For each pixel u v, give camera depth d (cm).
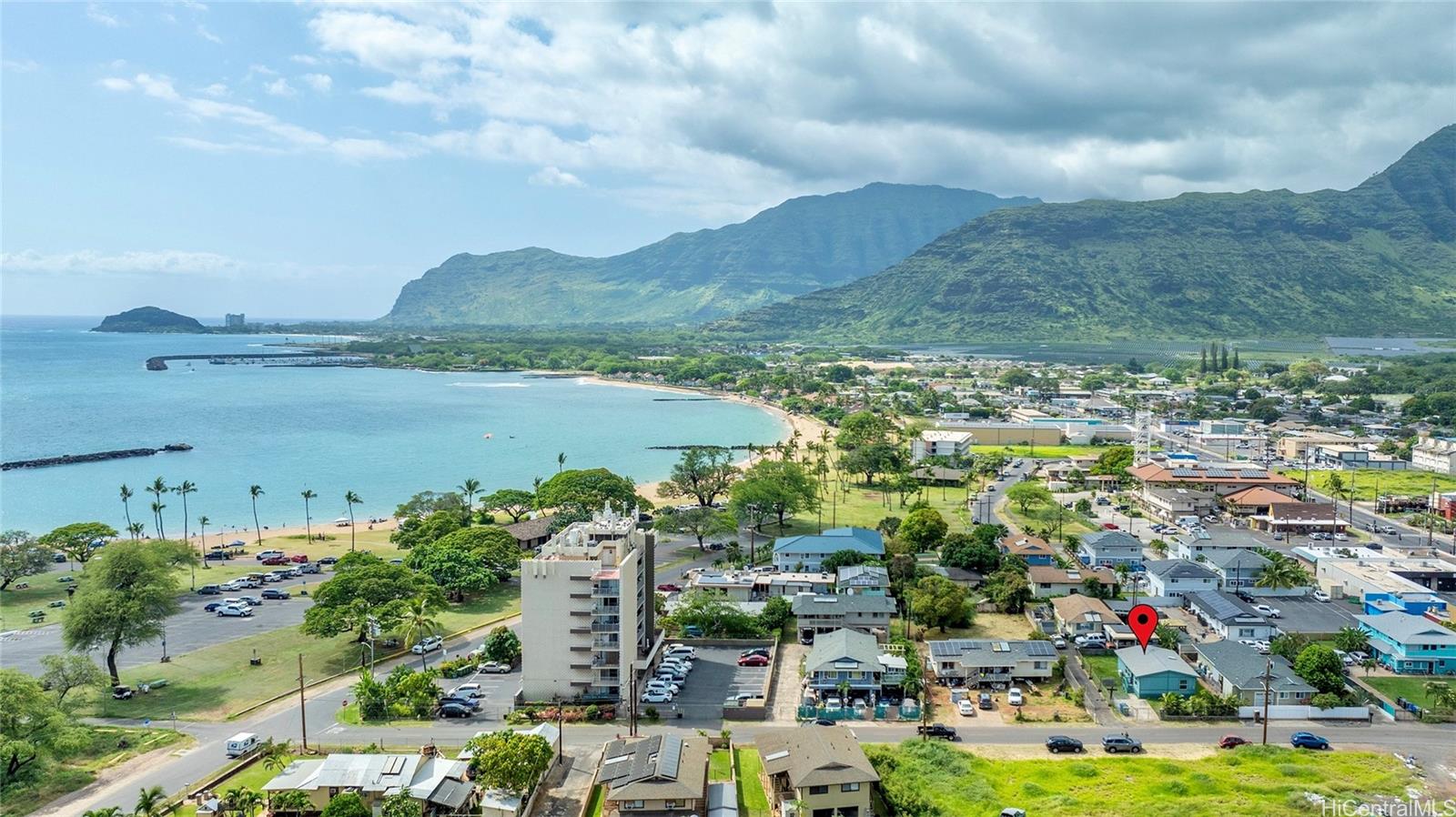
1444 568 19550
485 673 14775
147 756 11800
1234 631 16262
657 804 10125
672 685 13838
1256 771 11156
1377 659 15200
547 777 11250
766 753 11056
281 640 16350
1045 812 10081
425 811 10088
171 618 17688
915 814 9969
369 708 13075
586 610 13450
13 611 18312
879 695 13788
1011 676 14338
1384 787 10656
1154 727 12756
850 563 19750
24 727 11425
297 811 10188
